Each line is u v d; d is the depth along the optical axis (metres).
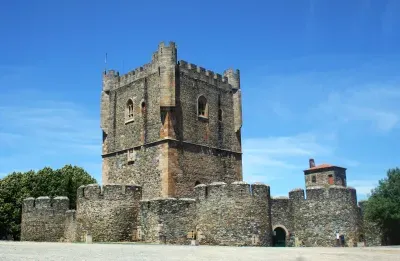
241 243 44.44
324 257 28.56
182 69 55.56
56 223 51.94
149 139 54.69
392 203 48.16
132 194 48.00
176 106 54.00
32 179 73.00
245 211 45.12
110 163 59.06
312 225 47.06
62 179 74.19
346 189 47.25
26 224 53.47
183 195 52.62
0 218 68.19
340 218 46.34
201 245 43.78
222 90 60.31
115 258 25.72
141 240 46.25
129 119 58.34
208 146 56.69
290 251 34.03
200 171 55.09
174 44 54.72
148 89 56.16
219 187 45.66
